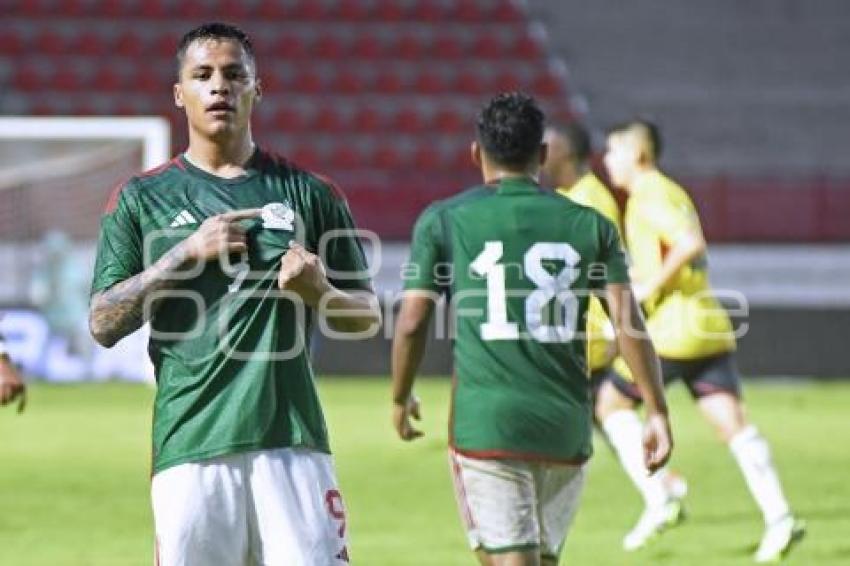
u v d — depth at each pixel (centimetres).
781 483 3691
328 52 8981
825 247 7344
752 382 6016
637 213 2900
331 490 1571
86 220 6122
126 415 4947
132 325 1561
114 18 9025
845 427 4719
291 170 1630
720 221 7362
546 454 1744
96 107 8538
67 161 6131
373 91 8838
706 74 9012
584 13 9306
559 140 2916
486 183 1836
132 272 1602
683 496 3162
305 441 1561
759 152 8650
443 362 5956
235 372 1553
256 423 1544
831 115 8819
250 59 1614
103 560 2777
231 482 1545
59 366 5922
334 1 9194
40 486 3612
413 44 9069
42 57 8781
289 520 1545
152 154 6138
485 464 1741
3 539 2983
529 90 8931
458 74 8944
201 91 1587
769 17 9269
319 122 8650
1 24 8881
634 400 2930
